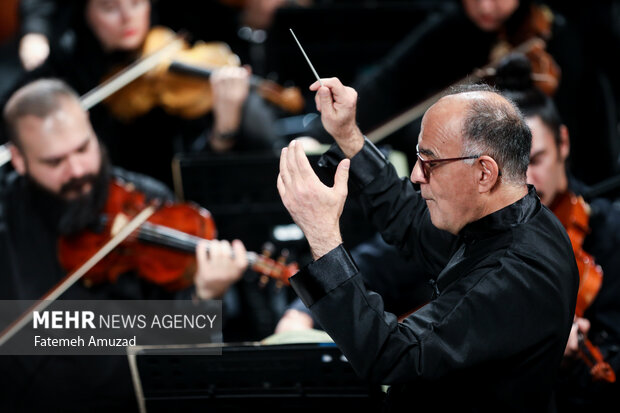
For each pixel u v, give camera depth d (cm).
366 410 714
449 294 584
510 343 562
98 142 987
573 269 598
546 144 840
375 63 1468
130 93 1300
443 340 561
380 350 560
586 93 1267
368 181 695
